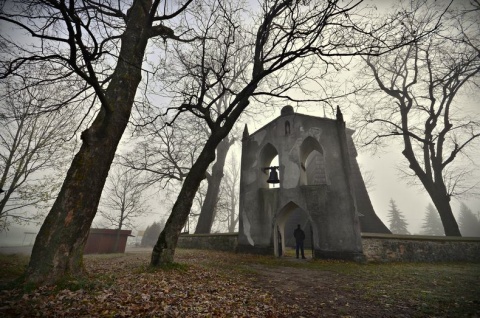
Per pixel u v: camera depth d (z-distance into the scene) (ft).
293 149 48.62
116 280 19.52
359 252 37.99
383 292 19.66
